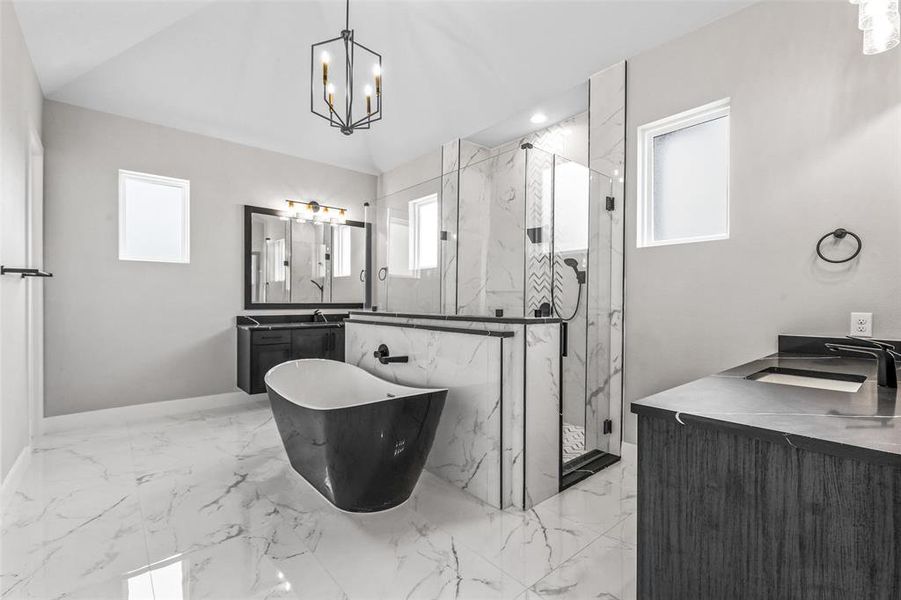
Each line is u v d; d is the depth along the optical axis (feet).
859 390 3.80
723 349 7.65
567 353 8.42
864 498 2.34
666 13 7.96
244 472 7.93
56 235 10.55
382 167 16.44
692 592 3.02
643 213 9.05
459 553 5.41
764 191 7.17
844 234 6.26
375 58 11.18
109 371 11.29
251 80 11.49
